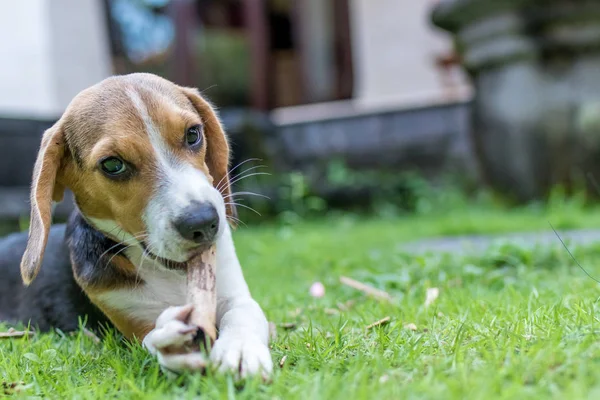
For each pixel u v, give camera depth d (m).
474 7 1.51
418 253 1.02
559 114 1.47
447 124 1.91
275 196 1.79
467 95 2.00
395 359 0.55
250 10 2.43
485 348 0.55
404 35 2.20
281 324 0.71
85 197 0.64
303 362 0.55
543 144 1.50
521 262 0.92
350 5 2.42
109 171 0.60
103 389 0.54
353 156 2.03
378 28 2.24
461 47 1.62
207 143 0.68
